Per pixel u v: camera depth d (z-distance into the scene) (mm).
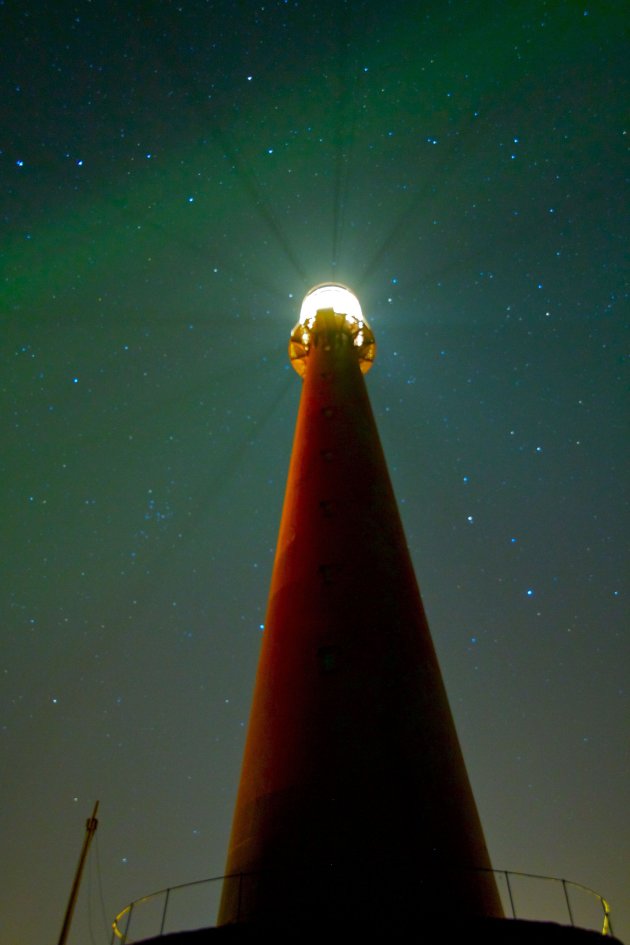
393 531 14641
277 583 13797
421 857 9664
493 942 8227
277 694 11859
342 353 19703
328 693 11477
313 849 9727
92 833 18297
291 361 21469
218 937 8438
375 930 8266
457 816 10484
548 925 8539
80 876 17156
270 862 9836
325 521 14344
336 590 13000
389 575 13516
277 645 12617
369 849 9609
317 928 8336
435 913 9078
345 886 9273
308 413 17500
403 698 11484
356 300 22719
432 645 13219
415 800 10266
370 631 12305
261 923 8828
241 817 10875
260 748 11398
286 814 10242
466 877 9781
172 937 8617
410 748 10859
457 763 11383
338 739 10844
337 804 10102
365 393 18625
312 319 21266
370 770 10430
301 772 10609
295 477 15797
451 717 12188
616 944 8906
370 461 16000
